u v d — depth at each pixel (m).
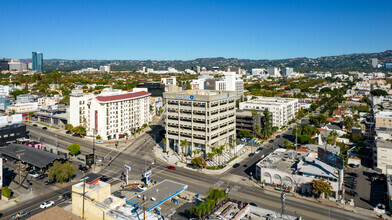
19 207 109.38
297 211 107.31
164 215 99.56
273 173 131.25
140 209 91.31
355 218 102.69
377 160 150.88
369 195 122.06
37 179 136.50
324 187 113.38
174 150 185.25
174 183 116.56
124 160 169.12
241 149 191.00
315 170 124.19
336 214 105.31
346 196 121.38
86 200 88.56
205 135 168.75
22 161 152.12
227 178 141.50
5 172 145.62
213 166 157.88
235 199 116.88
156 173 147.88
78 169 152.38
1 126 198.12
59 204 111.94
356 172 150.25
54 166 130.50
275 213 101.00
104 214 84.44
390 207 107.25
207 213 93.50
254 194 122.38
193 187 129.88
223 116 181.38
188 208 108.06
